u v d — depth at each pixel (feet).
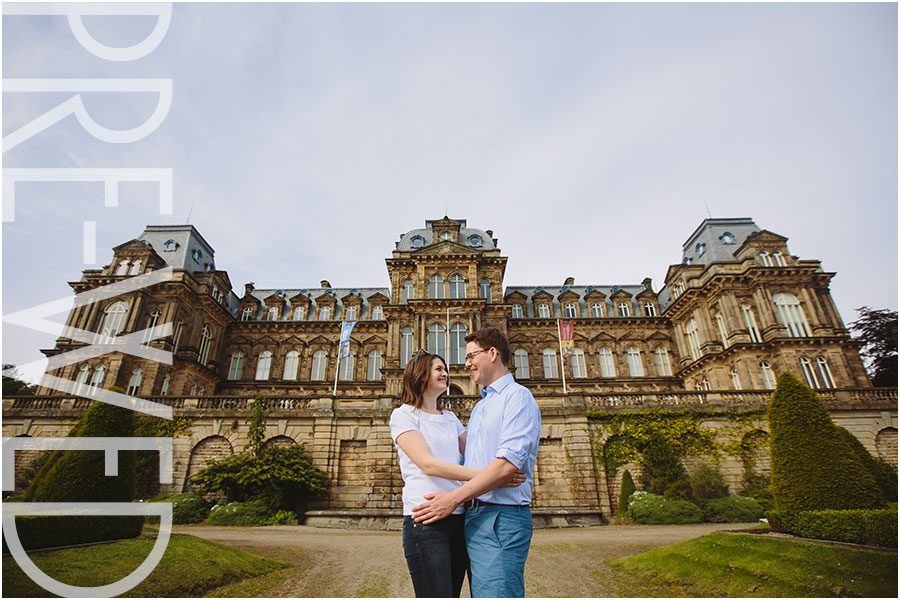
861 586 25.18
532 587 29.68
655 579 30.94
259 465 70.28
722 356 119.34
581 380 143.02
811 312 115.96
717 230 139.33
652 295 161.89
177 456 77.71
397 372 119.65
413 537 11.46
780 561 28.84
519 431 11.48
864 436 81.00
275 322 152.87
